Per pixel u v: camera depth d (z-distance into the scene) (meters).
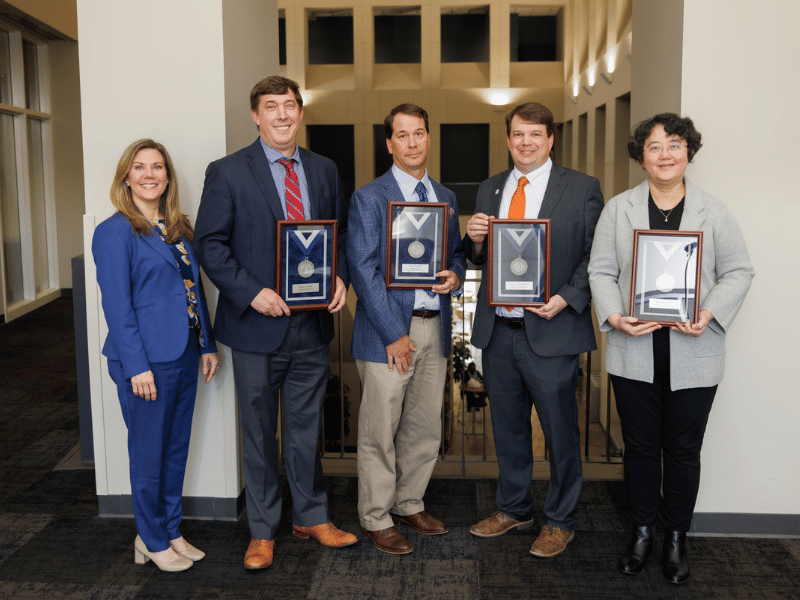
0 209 8.35
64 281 9.97
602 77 10.16
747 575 2.56
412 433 2.83
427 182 2.71
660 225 2.46
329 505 3.16
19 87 9.02
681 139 2.34
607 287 2.47
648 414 2.53
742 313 2.77
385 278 2.62
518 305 2.56
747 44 2.66
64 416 4.66
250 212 2.51
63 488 3.44
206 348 2.65
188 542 2.83
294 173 2.58
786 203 2.72
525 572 2.59
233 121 2.99
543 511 3.09
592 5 11.03
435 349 2.73
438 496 3.26
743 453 2.82
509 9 14.23
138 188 2.45
